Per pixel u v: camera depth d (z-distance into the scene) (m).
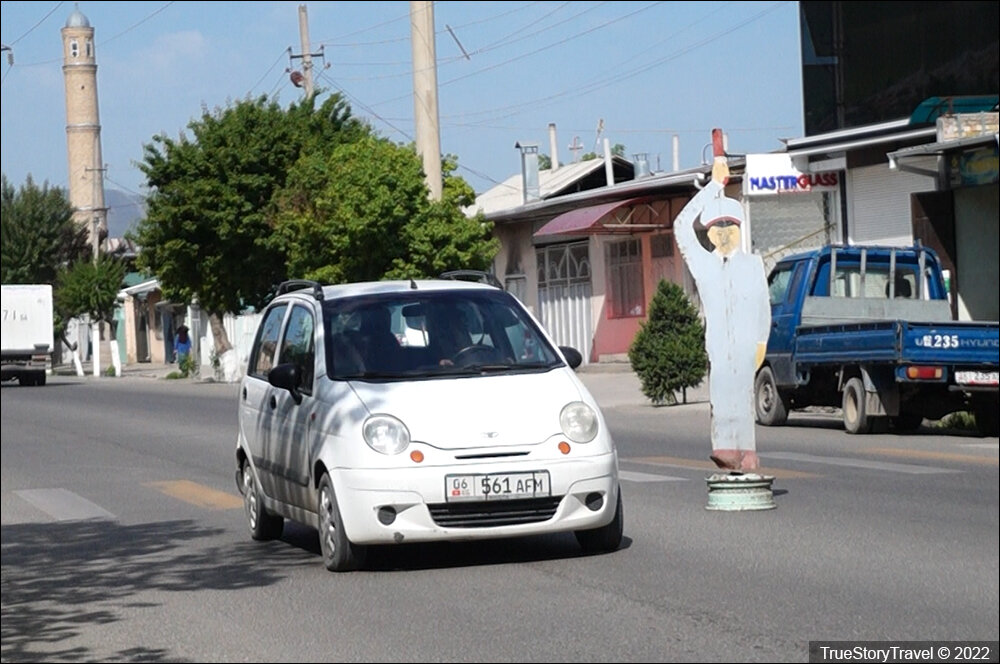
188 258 44.19
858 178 30.25
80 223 76.06
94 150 89.44
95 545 12.05
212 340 65.75
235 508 14.28
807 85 31.64
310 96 44.44
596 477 9.44
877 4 30.03
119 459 20.34
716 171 12.68
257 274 44.06
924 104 26.72
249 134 43.44
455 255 32.81
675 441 20.34
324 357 10.20
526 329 10.54
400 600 8.77
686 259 12.76
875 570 9.48
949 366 18.89
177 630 8.35
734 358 12.67
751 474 12.58
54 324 63.81
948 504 12.72
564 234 36.94
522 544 10.66
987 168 25.22
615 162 52.16
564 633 7.73
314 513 10.03
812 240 31.30
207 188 42.66
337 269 32.62
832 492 13.64
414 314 10.50
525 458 9.27
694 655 7.20
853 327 19.91
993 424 19.50
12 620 8.91
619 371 37.94
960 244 27.86
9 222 73.38
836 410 24.64
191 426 26.61
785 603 8.44
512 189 56.88
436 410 9.39
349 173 32.47
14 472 18.70
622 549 10.37
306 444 9.95
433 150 29.75
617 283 39.56
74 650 7.98
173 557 11.16
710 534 11.07
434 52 29.61
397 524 9.16
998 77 27.78
